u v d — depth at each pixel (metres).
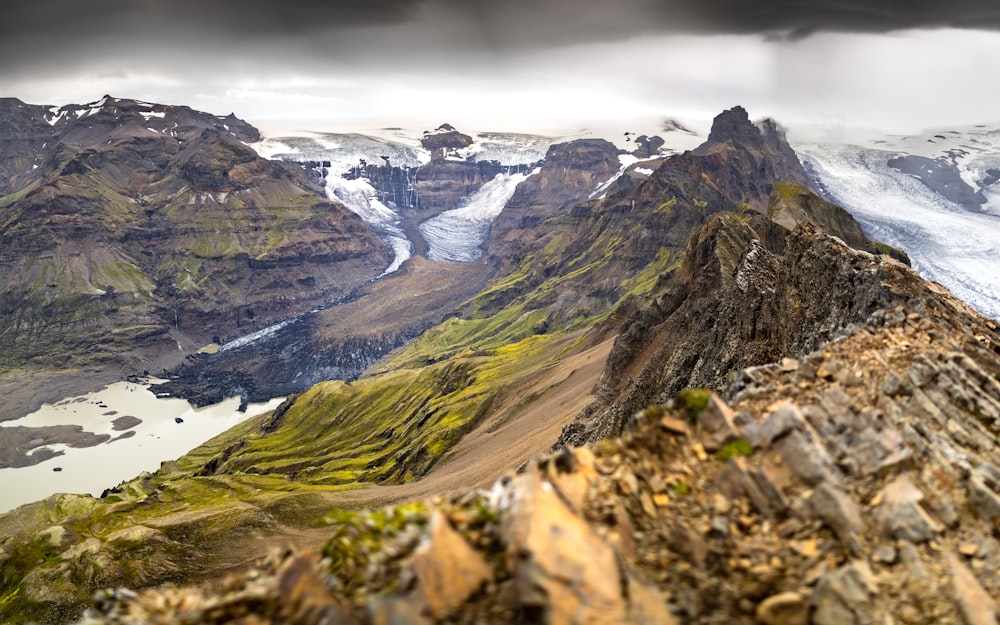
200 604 18.61
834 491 21.28
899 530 20.66
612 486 21.08
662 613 17.03
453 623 16.45
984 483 22.25
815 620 18.14
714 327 99.44
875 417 24.86
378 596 16.92
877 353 30.17
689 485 22.20
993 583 19.30
